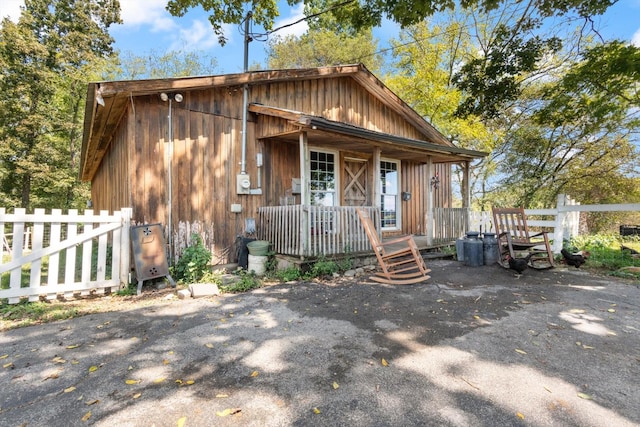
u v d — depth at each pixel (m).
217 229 6.27
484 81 8.63
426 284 5.25
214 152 6.27
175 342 3.05
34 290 4.17
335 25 10.75
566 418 1.94
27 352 2.85
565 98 8.69
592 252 7.93
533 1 6.93
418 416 1.97
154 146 5.56
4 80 15.88
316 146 7.93
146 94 5.44
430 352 2.82
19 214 4.07
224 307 4.12
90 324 3.53
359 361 2.66
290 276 5.54
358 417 1.96
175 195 5.77
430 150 7.92
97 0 19.44
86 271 4.56
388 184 9.74
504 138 16.39
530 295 4.61
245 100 6.65
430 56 15.32
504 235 6.57
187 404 2.09
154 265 4.98
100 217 4.67
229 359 2.71
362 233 6.63
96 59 18.64
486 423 1.90
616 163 14.56
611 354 2.78
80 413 2.00
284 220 6.18
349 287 5.09
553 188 15.75
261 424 1.89
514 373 2.47
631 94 9.49
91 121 5.95
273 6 8.47
